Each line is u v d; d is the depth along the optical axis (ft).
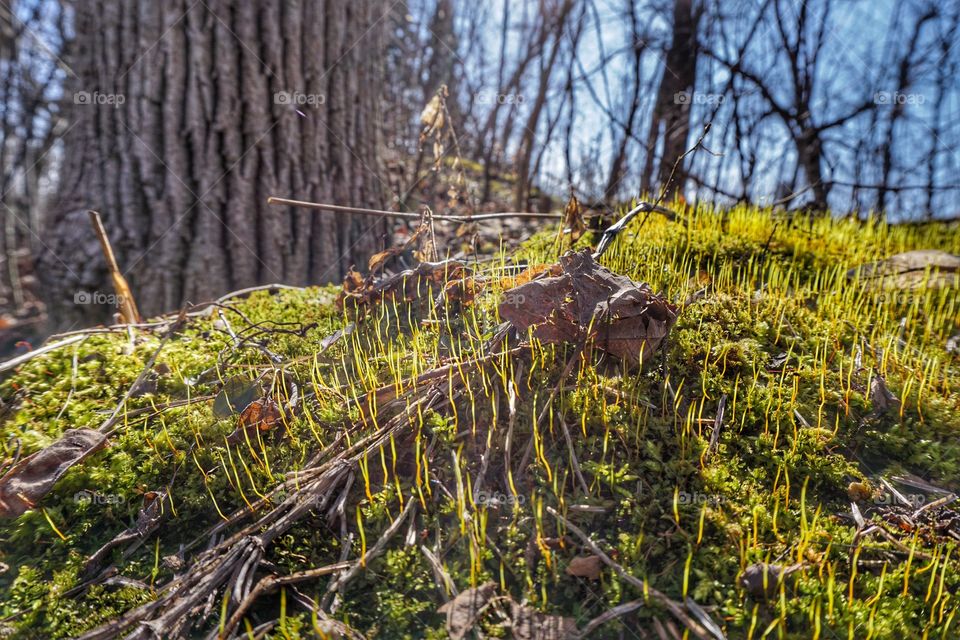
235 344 0.97
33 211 4.25
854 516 0.72
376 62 1.77
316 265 1.61
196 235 1.48
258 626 0.62
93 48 1.49
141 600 0.65
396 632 0.62
